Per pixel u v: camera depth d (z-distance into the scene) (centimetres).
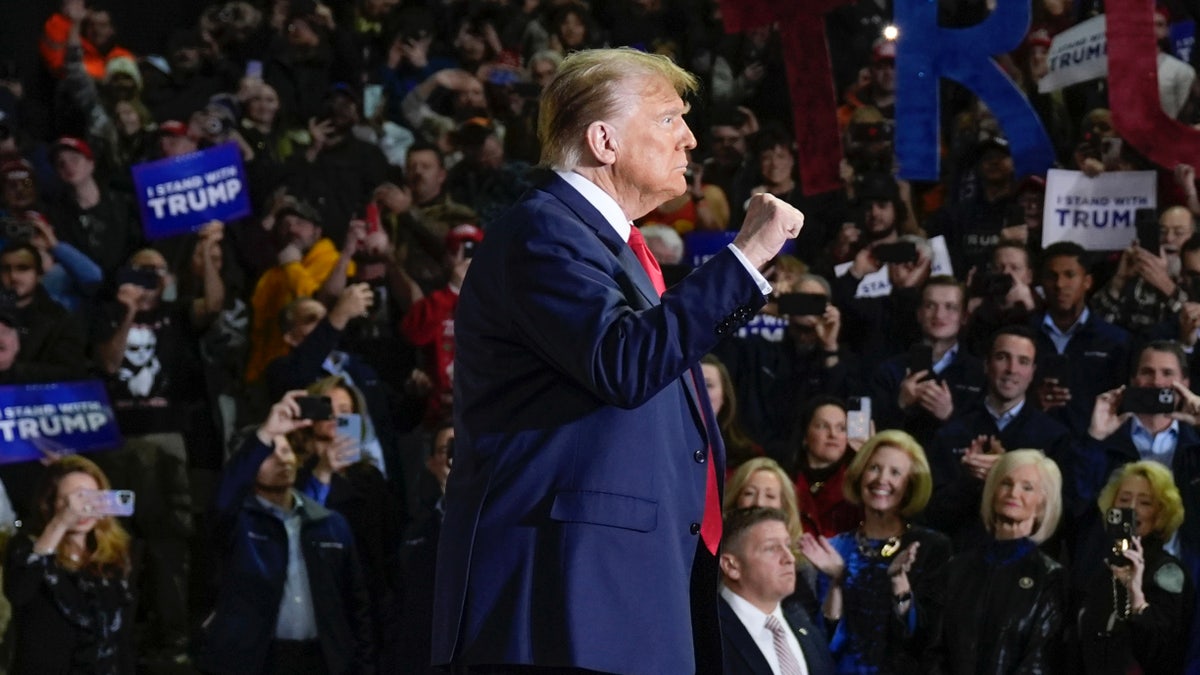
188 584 792
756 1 793
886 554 661
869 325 807
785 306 764
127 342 806
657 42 1073
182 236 888
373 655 699
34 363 793
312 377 781
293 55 1055
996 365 717
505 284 246
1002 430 713
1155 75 783
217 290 844
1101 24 838
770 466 664
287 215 870
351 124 977
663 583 243
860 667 648
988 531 659
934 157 809
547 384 248
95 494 668
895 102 825
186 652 764
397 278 869
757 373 781
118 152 984
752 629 590
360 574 695
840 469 709
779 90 1039
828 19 1046
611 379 231
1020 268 782
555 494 242
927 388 733
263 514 682
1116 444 688
